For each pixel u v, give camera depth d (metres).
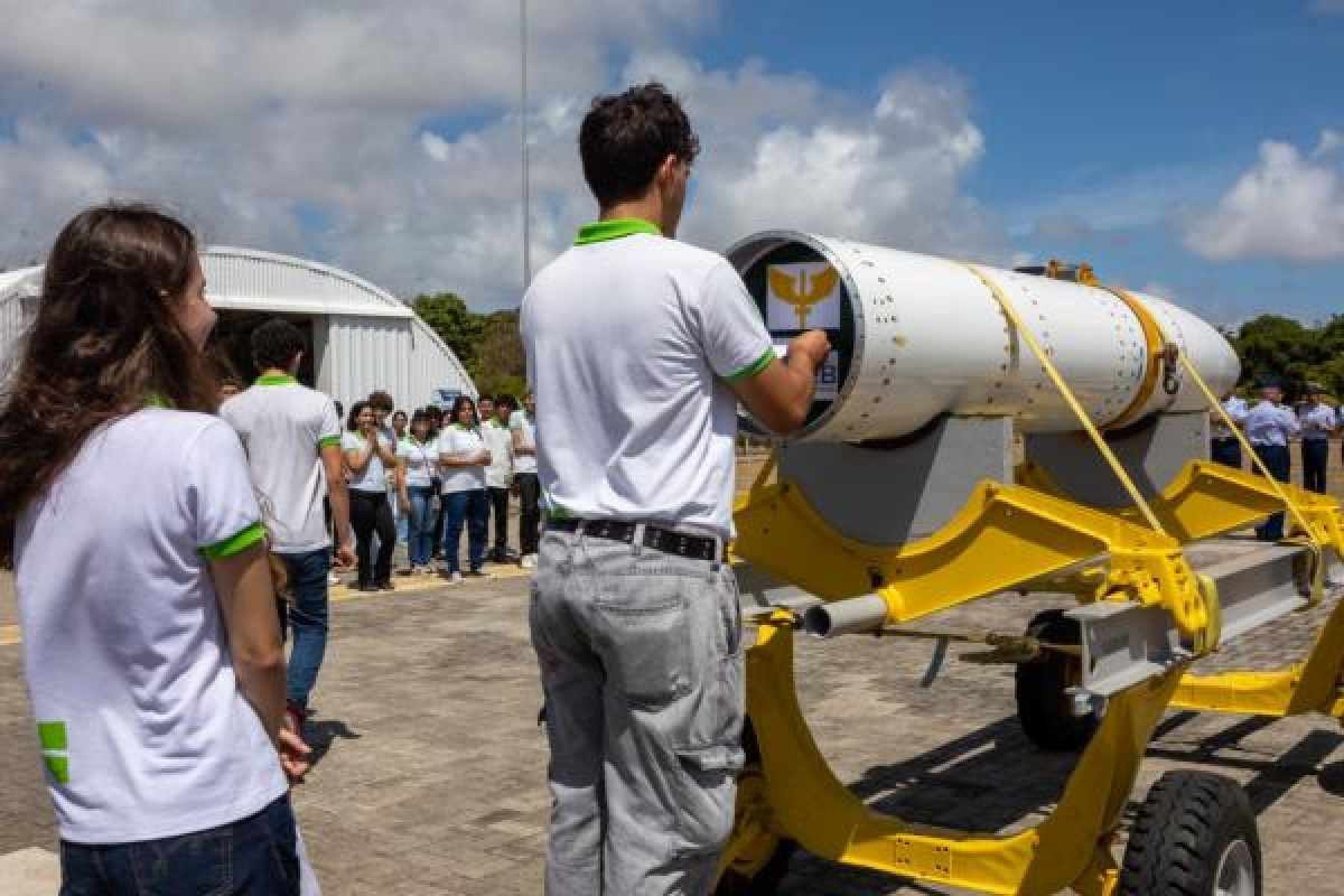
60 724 1.98
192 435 1.96
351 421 11.98
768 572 4.05
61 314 1.99
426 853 4.79
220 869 1.96
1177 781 3.37
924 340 3.49
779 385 2.70
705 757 2.62
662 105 2.76
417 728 6.72
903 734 6.47
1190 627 3.28
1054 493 5.22
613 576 2.61
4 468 1.95
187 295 2.09
